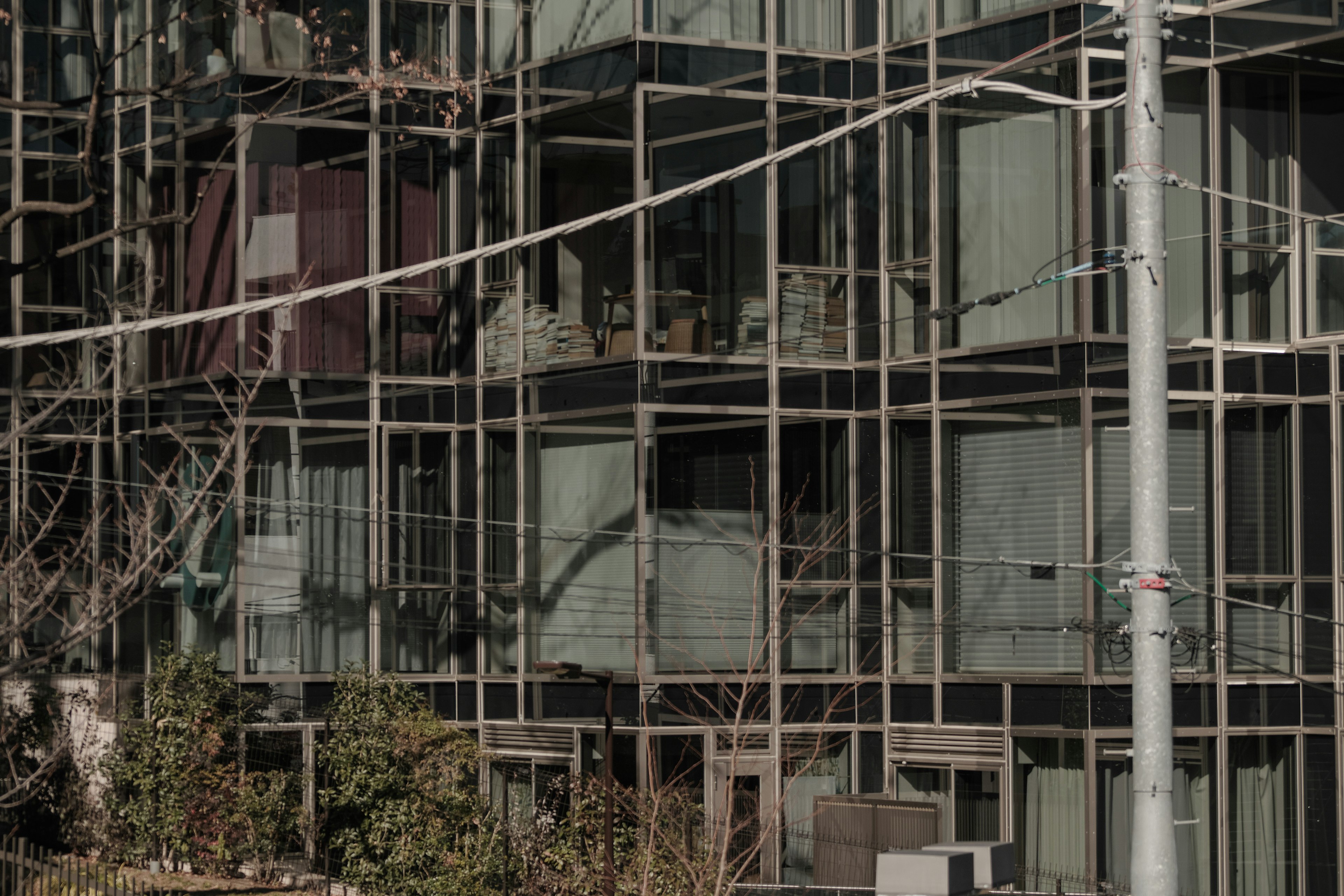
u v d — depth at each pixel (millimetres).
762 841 17625
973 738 18844
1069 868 18062
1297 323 19328
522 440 20469
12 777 21000
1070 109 18406
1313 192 19625
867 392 20031
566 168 20438
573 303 20281
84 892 18219
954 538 19094
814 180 20188
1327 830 18719
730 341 19688
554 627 20016
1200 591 16594
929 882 8461
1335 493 19016
